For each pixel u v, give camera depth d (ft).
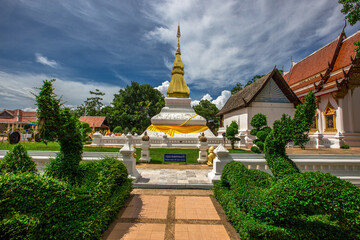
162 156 45.14
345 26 88.17
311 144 74.49
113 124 164.14
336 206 10.87
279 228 12.03
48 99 15.87
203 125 75.31
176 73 85.71
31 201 10.99
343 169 26.27
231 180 17.11
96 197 13.96
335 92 78.48
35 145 59.16
